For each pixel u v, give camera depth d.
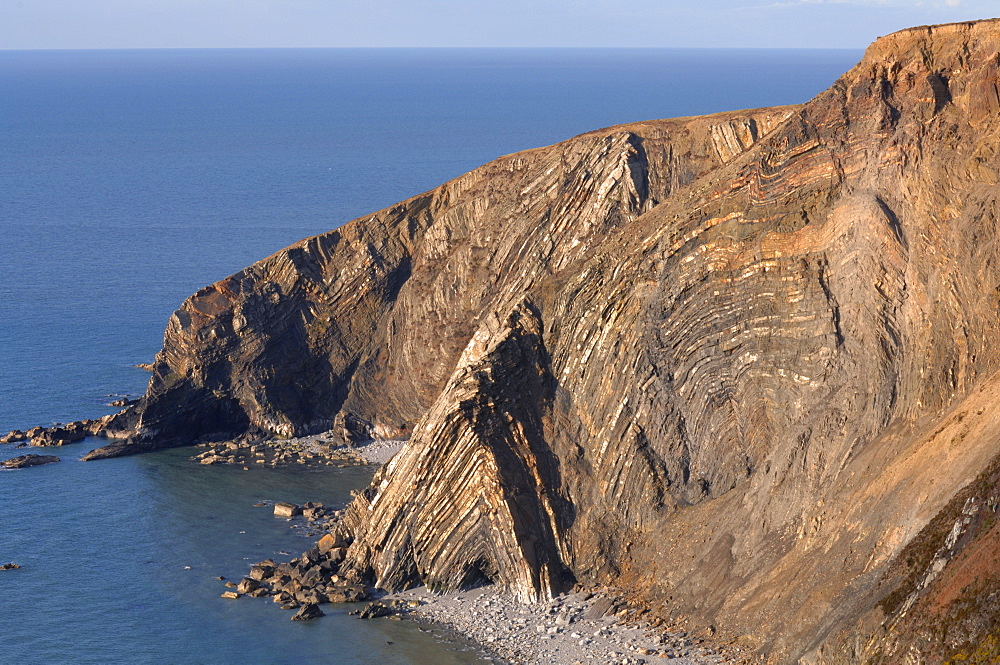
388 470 69.25
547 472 68.94
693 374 67.81
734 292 66.69
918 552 46.81
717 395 66.75
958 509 46.28
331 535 71.94
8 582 66.69
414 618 63.12
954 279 58.00
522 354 72.06
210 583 67.31
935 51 67.06
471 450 66.94
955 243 59.03
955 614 41.50
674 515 65.06
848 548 52.53
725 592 58.19
